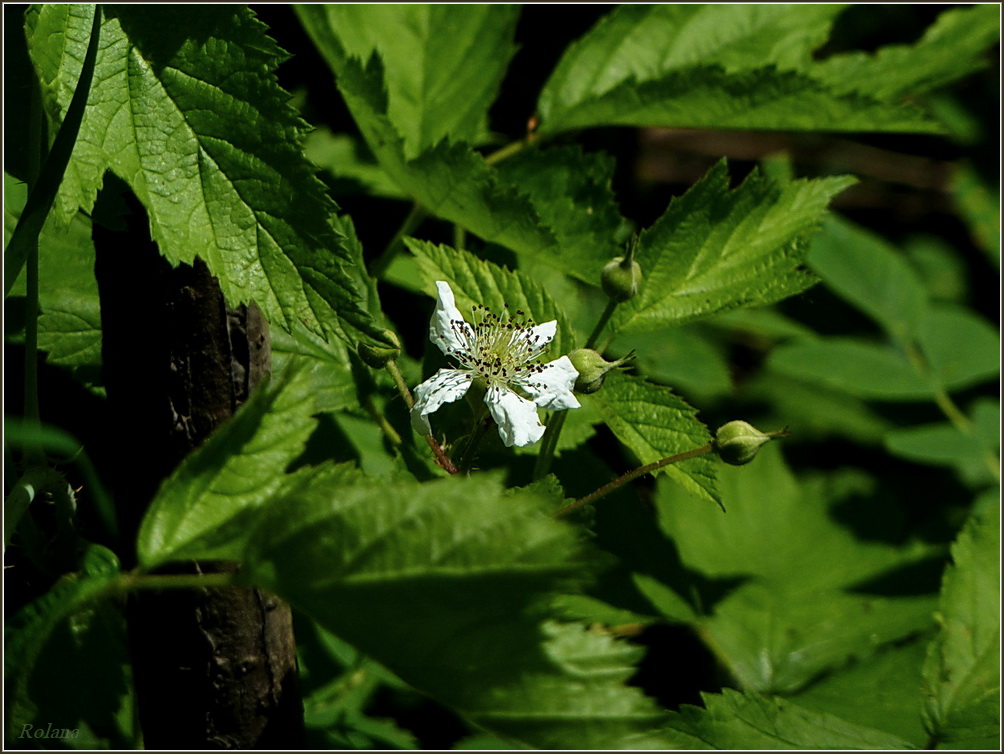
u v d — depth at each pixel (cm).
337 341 38
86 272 38
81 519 36
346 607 31
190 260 34
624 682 31
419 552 31
